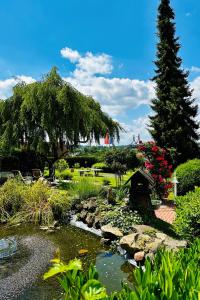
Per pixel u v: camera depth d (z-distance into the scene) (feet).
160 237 23.22
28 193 36.86
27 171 73.20
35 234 28.63
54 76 55.52
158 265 8.22
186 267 8.06
